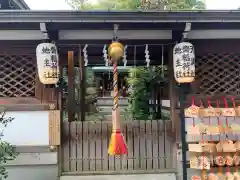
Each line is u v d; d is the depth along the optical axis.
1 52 5.25
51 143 5.29
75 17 4.40
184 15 4.45
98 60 7.06
